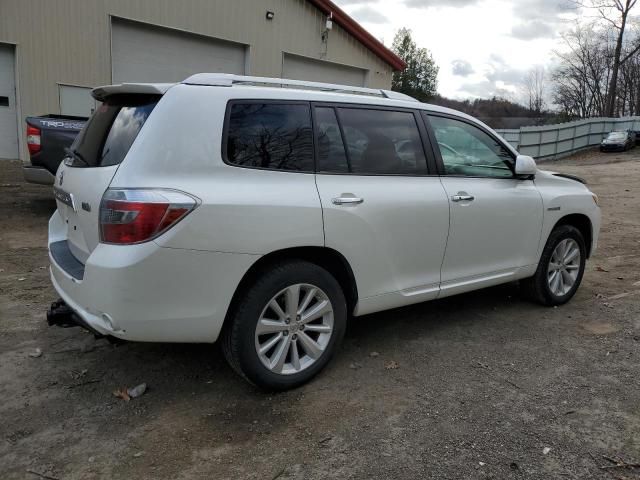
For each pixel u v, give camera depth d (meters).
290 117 3.28
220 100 3.03
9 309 4.49
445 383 3.44
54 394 3.22
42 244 6.64
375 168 3.61
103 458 2.64
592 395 3.32
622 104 55.94
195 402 3.17
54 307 3.27
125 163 2.81
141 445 2.74
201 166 2.89
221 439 2.81
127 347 3.87
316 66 19.27
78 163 3.31
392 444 2.78
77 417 2.98
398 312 4.72
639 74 54.38
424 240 3.80
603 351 3.98
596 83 56.00
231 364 3.16
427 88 65.00
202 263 2.82
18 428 2.87
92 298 2.80
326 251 3.34
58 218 3.84
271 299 3.11
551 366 3.71
